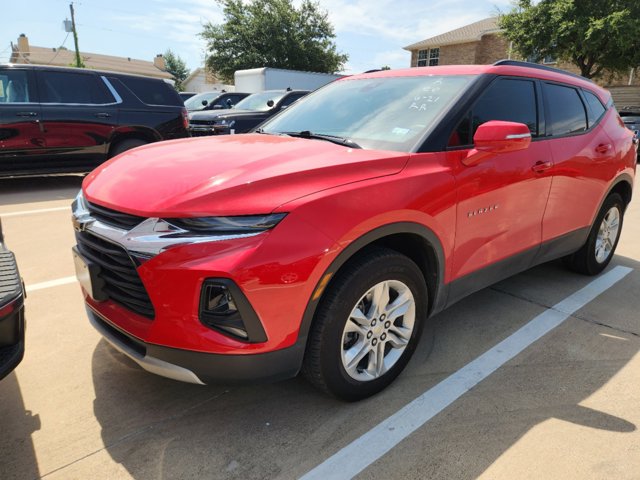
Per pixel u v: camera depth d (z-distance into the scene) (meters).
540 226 3.41
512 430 2.35
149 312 2.10
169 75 48.06
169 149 2.74
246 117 10.47
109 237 2.12
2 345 1.96
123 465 2.08
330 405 2.51
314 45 33.50
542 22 19.52
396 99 3.08
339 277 2.24
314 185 2.16
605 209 4.25
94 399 2.51
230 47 32.94
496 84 3.09
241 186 2.05
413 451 2.20
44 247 4.82
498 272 3.19
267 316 2.01
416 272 2.55
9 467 2.05
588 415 2.48
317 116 3.32
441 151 2.64
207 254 1.94
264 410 2.46
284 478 2.03
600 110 4.16
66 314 3.42
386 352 2.62
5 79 7.19
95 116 7.86
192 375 2.07
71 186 8.27
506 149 2.64
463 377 2.79
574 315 3.64
